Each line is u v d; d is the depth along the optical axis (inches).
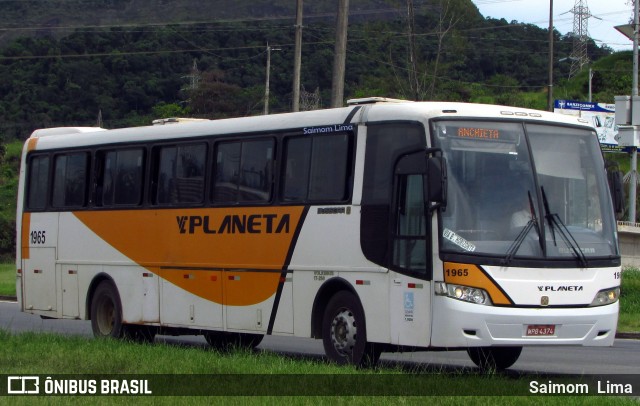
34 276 795.4
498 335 491.2
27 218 805.2
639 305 1020.5
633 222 1405.0
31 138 813.2
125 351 589.9
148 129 706.2
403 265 516.4
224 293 631.2
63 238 768.3
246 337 711.1
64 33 5073.8
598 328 513.7
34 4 5477.4
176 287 668.7
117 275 717.9
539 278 501.0
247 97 2787.9
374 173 541.0
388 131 536.1
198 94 2780.5
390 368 547.5
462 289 491.2
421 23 2539.4
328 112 576.7
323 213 567.2
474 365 609.9
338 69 960.3
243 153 628.7
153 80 3171.8
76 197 760.3
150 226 692.7
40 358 562.3
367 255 538.0
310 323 571.5
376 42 2682.1
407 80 2186.3
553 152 529.7
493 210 505.0
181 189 673.0
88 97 3139.8
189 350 605.0
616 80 3051.2
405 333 512.7
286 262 588.1
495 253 496.1
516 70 3272.6
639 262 1269.7
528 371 581.6
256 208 612.7
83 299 748.6
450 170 505.7
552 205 517.0
